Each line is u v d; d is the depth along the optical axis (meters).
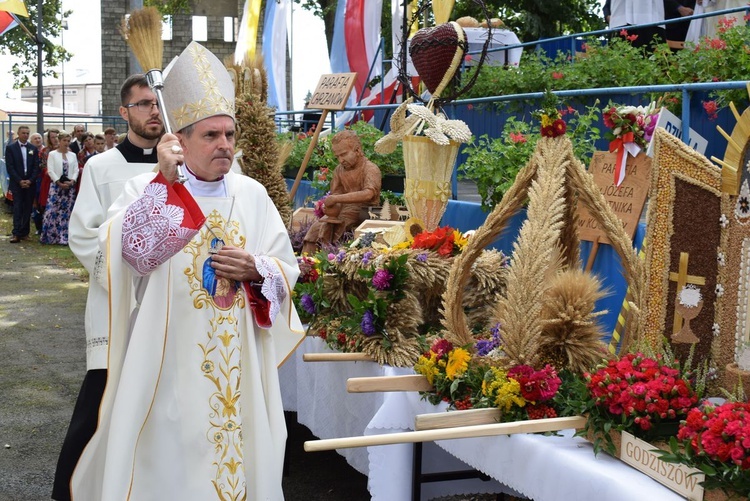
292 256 3.38
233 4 29.06
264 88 4.94
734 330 2.71
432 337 3.79
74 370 6.80
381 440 2.76
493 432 2.78
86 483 3.18
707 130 5.37
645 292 2.92
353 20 10.88
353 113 10.40
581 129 5.15
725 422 2.27
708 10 7.97
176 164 2.97
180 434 3.06
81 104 55.59
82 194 3.85
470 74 7.35
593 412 2.70
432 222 4.46
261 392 3.19
